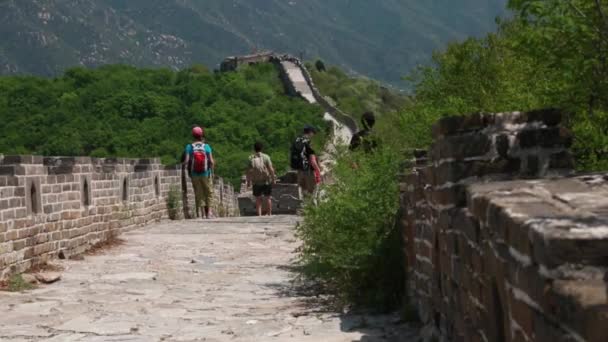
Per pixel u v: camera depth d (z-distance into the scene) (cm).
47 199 1378
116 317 902
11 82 10150
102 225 1689
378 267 920
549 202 382
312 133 1830
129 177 1934
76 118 9238
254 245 1620
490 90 1195
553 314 288
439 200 615
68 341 781
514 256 353
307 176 1820
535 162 568
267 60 12850
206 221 2158
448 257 596
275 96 10419
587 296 254
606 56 668
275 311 927
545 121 570
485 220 423
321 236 961
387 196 928
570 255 284
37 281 1180
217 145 8550
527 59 1002
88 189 1606
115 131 8969
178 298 1034
